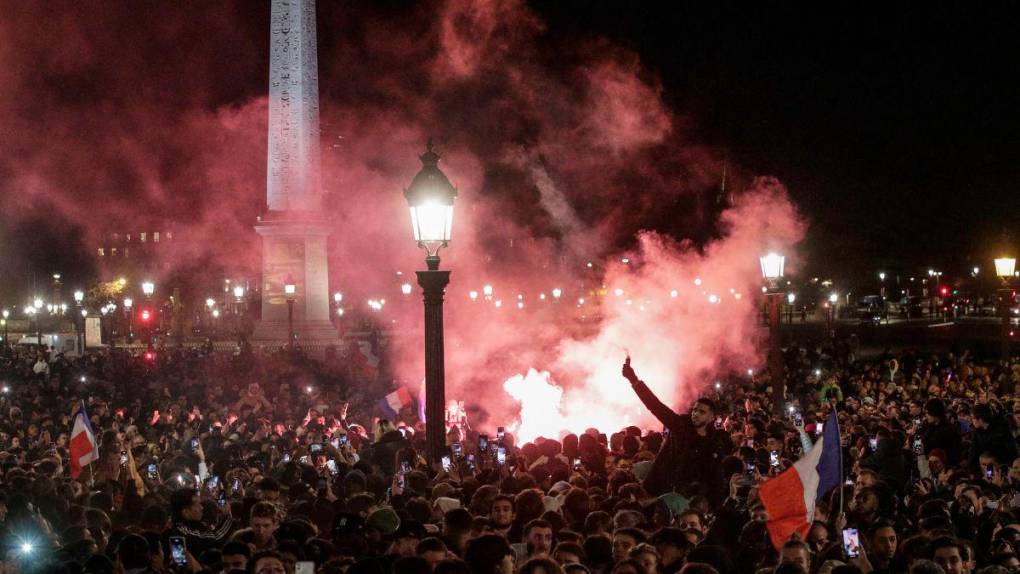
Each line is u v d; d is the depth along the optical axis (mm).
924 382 29266
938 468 15484
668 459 13258
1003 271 28969
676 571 9148
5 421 25438
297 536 9688
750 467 13664
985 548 11539
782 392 23250
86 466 16406
